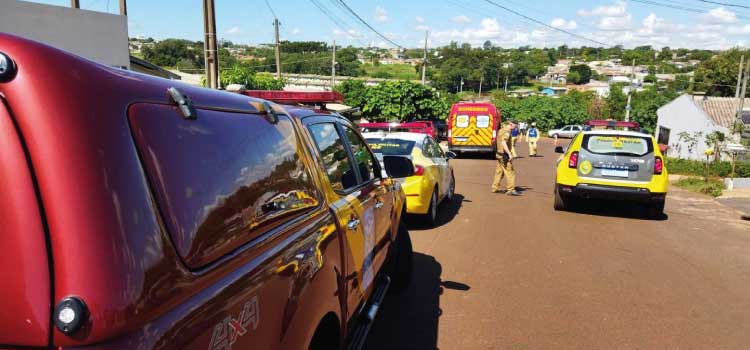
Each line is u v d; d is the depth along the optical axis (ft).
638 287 17.92
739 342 13.67
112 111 4.57
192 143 5.45
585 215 31.19
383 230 12.98
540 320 14.84
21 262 4.08
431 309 15.47
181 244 4.86
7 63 4.12
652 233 26.89
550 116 205.98
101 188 4.25
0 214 4.11
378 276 13.07
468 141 75.87
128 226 4.34
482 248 22.58
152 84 5.32
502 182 47.21
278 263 6.47
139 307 4.26
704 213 34.22
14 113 4.14
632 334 14.03
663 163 29.37
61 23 37.83
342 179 10.35
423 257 20.95
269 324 6.14
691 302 16.57
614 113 204.33
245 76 80.43
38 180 4.12
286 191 7.37
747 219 31.99
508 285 17.78
